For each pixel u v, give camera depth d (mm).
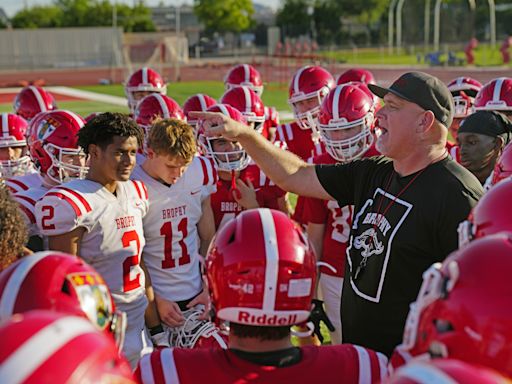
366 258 2850
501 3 47688
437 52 34844
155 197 3748
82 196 3162
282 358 1960
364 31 56812
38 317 1320
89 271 1823
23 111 7129
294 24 58969
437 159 2783
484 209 1968
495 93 5453
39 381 1219
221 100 5926
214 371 1953
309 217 4445
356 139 4359
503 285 1503
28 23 65625
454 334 1555
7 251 2385
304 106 6215
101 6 66250
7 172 5012
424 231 2693
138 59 42719
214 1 62281
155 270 3836
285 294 1920
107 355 1352
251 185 4562
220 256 1972
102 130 3154
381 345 2811
